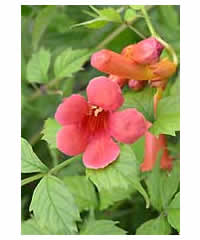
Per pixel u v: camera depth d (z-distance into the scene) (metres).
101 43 0.53
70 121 0.38
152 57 0.39
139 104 0.40
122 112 0.37
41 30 0.52
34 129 0.57
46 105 0.57
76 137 0.38
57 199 0.37
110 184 0.37
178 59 0.46
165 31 0.53
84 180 0.46
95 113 0.39
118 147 0.37
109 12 0.44
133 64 0.39
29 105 0.55
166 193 0.41
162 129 0.39
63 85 0.56
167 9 0.53
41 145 0.55
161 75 0.40
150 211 0.50
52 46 0.58
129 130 0.37
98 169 0.37
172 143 0.50
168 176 0.42
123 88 0.43
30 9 0.55
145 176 0.45
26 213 0.53
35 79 0.50
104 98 0.37
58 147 0.38
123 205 0.53
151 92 0.41
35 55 0.51
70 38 0.58
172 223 0.40
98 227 0.42
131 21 0.46
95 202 0.46
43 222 0.37
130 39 0.54
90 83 0.37
